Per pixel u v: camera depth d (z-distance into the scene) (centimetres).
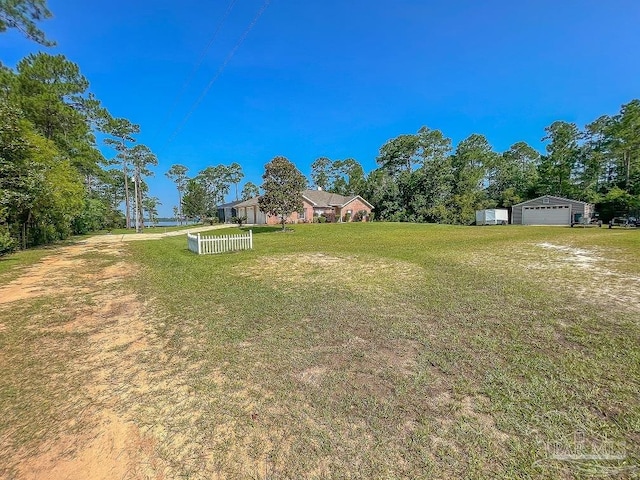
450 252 1153
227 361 347
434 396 273
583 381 291
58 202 1673
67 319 500
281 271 848
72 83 2341
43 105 1945
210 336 417
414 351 360
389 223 3259
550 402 260
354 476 194
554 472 192
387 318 468
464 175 4141
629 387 280
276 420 247
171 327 455
